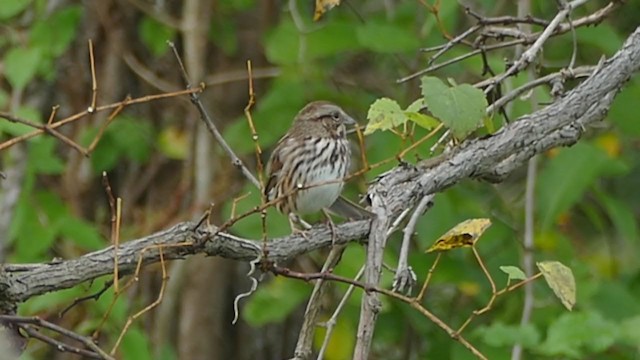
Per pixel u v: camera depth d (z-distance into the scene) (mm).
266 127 12742
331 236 8047
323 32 12484
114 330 11586
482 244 12508
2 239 12664
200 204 14258
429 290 13789
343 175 10625
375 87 14086
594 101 8484
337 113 10766
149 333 14969
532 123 8328
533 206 12117
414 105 8094
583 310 11617
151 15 14531
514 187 14047
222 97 15266
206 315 15328
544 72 13062
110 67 15203
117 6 15242
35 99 14484
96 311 11789
